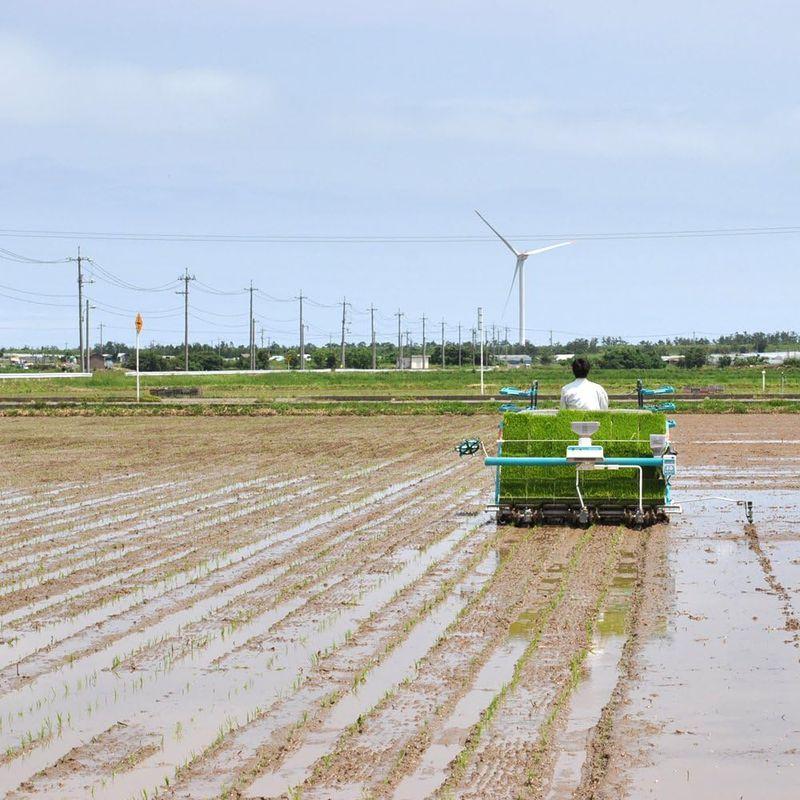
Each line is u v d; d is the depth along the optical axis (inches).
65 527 1282.0
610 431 1230.3
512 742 564.4
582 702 626.5
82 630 804.0
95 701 642.8
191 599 895.7
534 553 1075.9
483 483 1686.8
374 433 2775.6
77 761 553.6
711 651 721.6
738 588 907.4
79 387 6043.3
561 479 1234.0
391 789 513.0
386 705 625.0
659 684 655.1
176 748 569.0
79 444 2487.7
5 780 533.0
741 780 518.6
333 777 527.5
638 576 965.2
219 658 725.3
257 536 1203.2
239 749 565.3
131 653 741.3
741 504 1246.9
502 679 668.1
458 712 612.1
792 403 3582.7
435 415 3464.6
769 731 579.5
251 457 2156.7
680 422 2994.6
